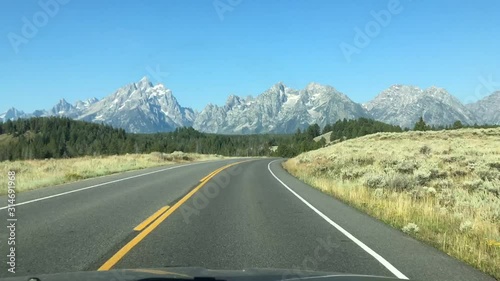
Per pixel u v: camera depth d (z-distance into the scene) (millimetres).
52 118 191000
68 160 44219
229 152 152375
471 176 20656
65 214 11898
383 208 12836
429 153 34469
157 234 9352
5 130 195375
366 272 6551
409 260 7312
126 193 17203
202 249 8008
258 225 10602
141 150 121125
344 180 23297
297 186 21688
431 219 10875
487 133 59906
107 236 9070
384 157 30500
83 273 4711
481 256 7312
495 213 11406
